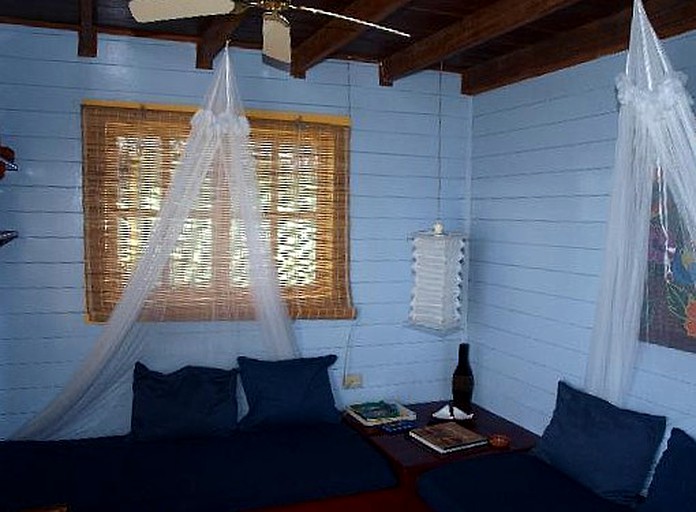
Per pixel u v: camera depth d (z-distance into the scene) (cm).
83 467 294
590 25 318
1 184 332
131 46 351
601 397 309
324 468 303
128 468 295
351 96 399
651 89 231
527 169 377
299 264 389
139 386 336
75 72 342
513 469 306
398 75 385
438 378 432
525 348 380
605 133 323
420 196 421
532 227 374
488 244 413
